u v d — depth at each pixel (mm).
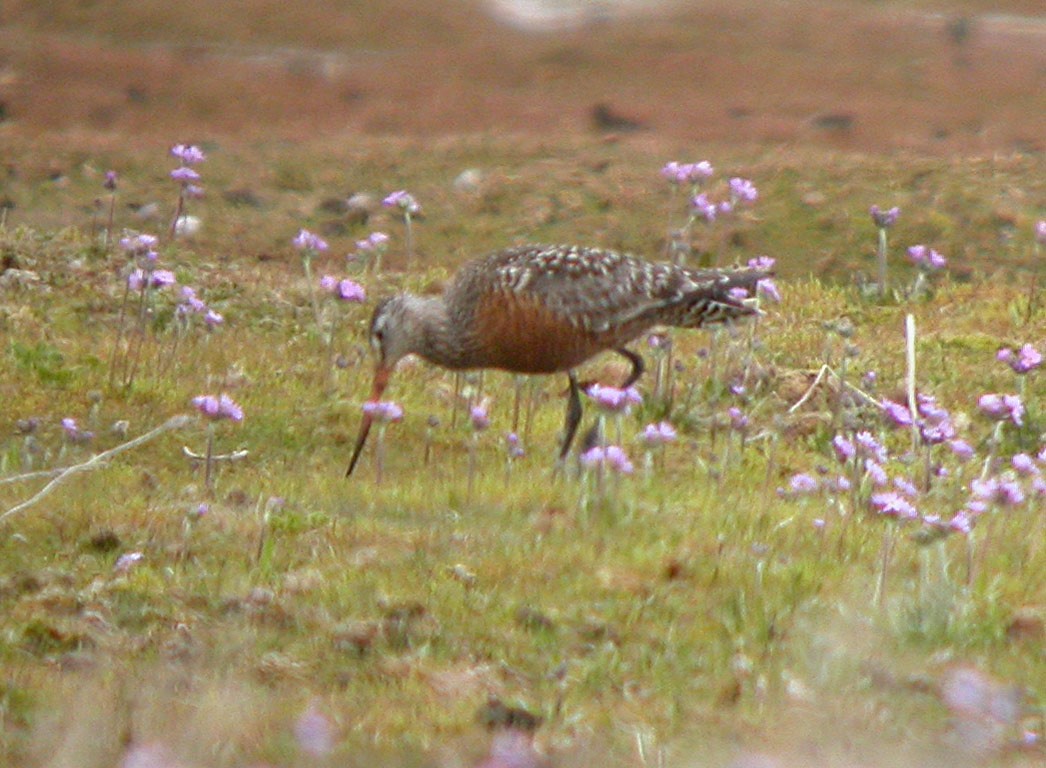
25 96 29062
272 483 13461
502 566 11570
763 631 10633
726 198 24594
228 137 27703
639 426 15766
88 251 20156
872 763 8352
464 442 15148
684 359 18016
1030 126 28812
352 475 14000
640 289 15336
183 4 33594
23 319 17422
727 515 12836
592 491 12969
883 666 9812
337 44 32312
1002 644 10602
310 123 28594
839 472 14547
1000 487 11367
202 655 9758
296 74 30719
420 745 8789
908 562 11867
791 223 23641
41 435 14383
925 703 9422
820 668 9664
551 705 9523
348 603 10812
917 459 15008
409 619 10578
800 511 13133
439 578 11312
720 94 30141
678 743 8914
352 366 17125
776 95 30078
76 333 17344
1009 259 22656
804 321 19703
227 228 23781
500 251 15508
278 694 9445
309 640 10312
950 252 22797
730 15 34188
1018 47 32969
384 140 27438
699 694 9750
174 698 9086
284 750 8461
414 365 17328
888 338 19047
